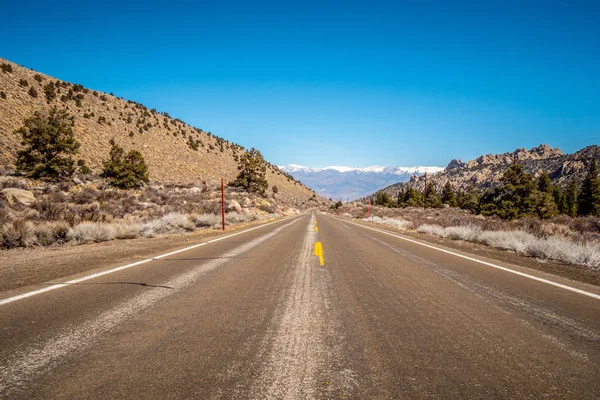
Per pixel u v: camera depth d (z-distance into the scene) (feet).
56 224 36.76
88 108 226.58
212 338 9.12
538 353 8.38
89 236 35.94
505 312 11.82
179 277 17.40
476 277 18.08
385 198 353.10
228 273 18.61
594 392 6.53
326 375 7.07
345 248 31.35
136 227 44.80
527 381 6.95
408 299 13.46
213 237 41.70
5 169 97.30
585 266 23.34
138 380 6.84
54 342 8.75
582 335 9.68
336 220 108.58
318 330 9.81
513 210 107.34
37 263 21.61
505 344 8.93
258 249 29.76
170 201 105.40
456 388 6.62
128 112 273.95
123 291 14.35
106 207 76.64
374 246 33.30
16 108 150.71
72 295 13.61
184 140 302.66
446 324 10.49
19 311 11.44
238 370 7.27
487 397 6.29
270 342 8.86
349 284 16.14
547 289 15.47
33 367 7.38
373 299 13.41
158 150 234.79
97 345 8.59
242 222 80.79
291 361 7.73
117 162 124.16
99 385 6.63
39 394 6.31
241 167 191.31
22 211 57.57
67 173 105.19
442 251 29.73
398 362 7.76
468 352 8.39
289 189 461.78
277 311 11.65
